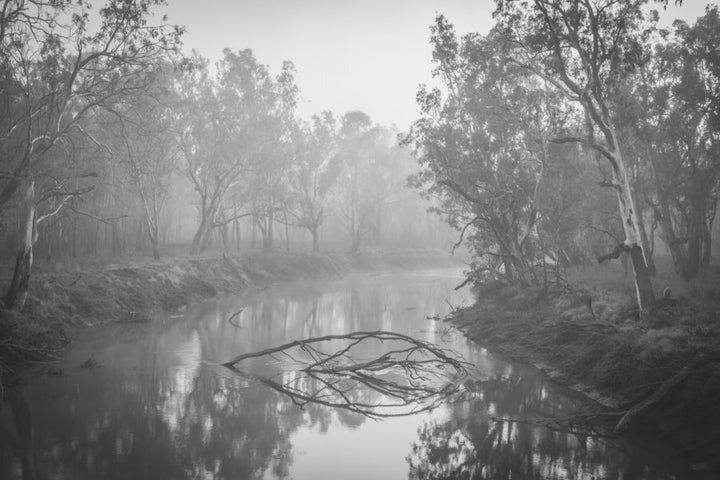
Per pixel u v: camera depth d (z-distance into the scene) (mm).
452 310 33688
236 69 51062
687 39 27750
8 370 17312
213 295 42062
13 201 27625
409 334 27109
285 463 11453
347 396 16812
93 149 34969
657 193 30875
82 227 41094
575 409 14531
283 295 45500
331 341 25406
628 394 13859
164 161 46156
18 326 19641
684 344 14320
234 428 13625
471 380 18219
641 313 18062
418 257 90125
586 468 10914
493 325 25906
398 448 12445
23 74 22500
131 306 31109
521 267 29125
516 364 20250
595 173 31656
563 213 29125
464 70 30891
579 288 24812
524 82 30484
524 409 15062
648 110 29156
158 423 13711
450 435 13273
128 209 46000
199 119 48125
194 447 12203
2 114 25328
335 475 10812
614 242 34062
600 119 19281
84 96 24672
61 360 19844
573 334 19578
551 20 20516
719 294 19766
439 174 32094
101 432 12898
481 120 30234
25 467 10727
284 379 18578
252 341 24875
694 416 11531
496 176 30719
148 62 26094
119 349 22172
